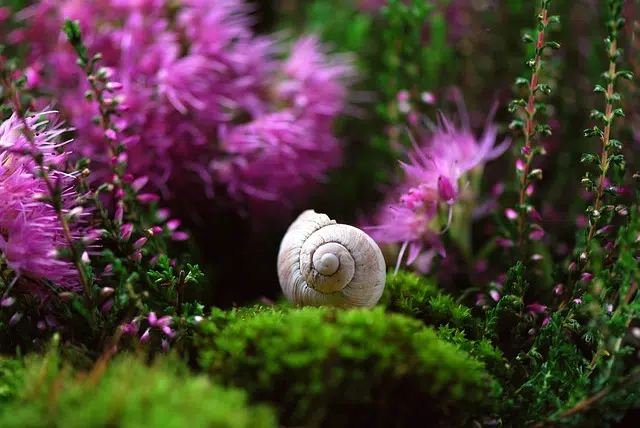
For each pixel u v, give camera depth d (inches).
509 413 13.9
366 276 14.4
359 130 20.7
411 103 18.0
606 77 14.3
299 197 18.9
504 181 18.1
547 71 17.0
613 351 13.7
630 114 16.5
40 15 17.5
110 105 14.6
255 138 17.2
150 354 14.2
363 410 13.3
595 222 14.5
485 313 15.2
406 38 17.9
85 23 17.3
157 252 15.3
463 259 16.9
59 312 14.5
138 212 15.2
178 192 17.5
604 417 13.8
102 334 14.1
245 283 18.2
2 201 14.0
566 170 18.2
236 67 17.9
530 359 14.5
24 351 14.4
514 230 15.6
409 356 13.3
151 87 16.8
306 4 22.7
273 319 13.8
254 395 13.2
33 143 13.6
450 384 13.3
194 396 12.5
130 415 12.3
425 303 15.1
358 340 13.3
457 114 19.1
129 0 17.4
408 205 15.3
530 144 15.1
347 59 20.2
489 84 19.4
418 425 13.5
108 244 15.1
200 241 18.2
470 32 19.8
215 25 17.5
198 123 17.2
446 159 15.6
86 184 14.5
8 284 14.2
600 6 17.6
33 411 12.6
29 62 17.5
